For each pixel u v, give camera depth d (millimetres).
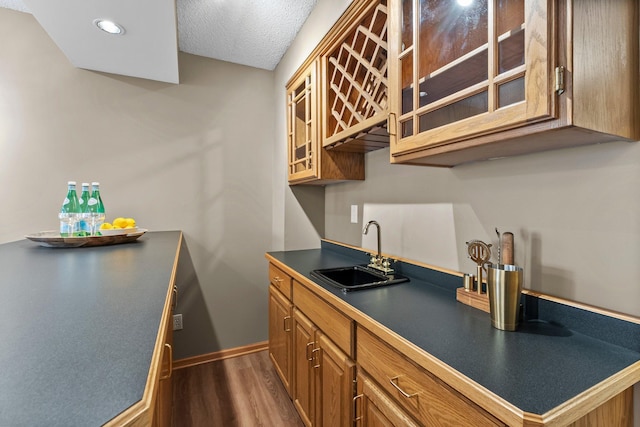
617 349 745
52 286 875
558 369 656
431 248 1392
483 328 878
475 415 624
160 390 851
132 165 2215
